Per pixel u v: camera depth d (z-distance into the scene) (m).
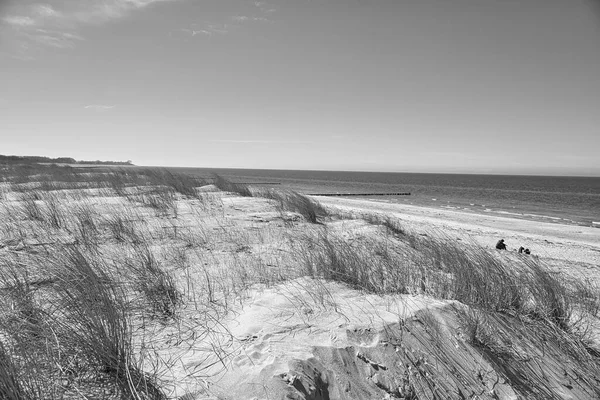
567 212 28.92
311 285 4.25
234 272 4.71
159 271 4.20
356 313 3.57
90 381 2.26
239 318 3.31
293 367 2.55
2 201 8.98
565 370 3.58
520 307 4.48
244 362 2.57
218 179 16.97
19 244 5.24
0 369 2.01
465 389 3.01
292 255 5.57
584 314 4.70
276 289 4.06
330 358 2.81
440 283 4.78
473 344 3.51
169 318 3.27
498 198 44.81
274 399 2.26
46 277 3.77
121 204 9.38
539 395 3.18
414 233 10.09
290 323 3.24
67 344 2.48
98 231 6.34
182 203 10.23
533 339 3.86
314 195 37.12
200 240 6.29
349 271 4.71
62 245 4.78
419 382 2.92
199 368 2.50
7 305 2.94
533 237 14.69
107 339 2.45
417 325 3.49
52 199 8.50
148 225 7.16
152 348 2.74
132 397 2.14
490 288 4.60
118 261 4.54
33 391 2.05
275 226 8.16
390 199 37.62
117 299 3.17
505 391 3.12
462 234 13.63
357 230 8.91
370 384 2.75
